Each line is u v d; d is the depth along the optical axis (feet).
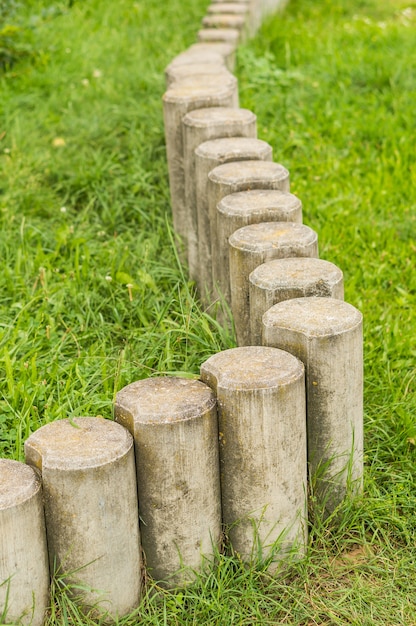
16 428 14.94
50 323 18.04
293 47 37.01
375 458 15.01
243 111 20.52
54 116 28.60
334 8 45.37
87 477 11.42
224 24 36.91
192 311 18.02
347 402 13.23
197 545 12.47
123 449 11.68
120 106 29.14
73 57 33.68
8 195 23.79
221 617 12.03
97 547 11.68
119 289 19.62
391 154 27.81
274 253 15.07
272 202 16.44
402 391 16.69
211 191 17.54
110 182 24.88
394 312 19.52
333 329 12.80
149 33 37.96
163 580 12.59
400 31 40.32
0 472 11.56
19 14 37.83
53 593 11.82
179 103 21.07
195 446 12.07
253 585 12.66
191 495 12.23
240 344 16.01
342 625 12.18
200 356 16.69
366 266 21.40
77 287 19.60
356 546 13.71
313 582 12.88
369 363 17.13
